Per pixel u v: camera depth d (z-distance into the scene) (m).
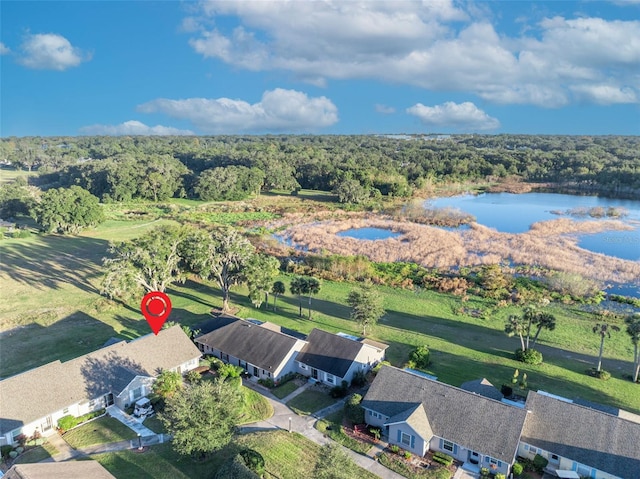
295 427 44.53
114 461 39.12
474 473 38.66
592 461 37.06
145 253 68.75
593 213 153.62
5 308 74.06
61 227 125.00
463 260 99.06
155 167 188.38
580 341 64.50
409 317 72.31
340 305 77.06
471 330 67.75
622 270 93.69
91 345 61.19
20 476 30.98
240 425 44.75
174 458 39.62
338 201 181.00
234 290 83.44
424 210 154.62
